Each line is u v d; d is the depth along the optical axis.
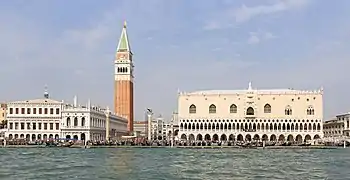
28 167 88.56
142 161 109.44
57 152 156.75
